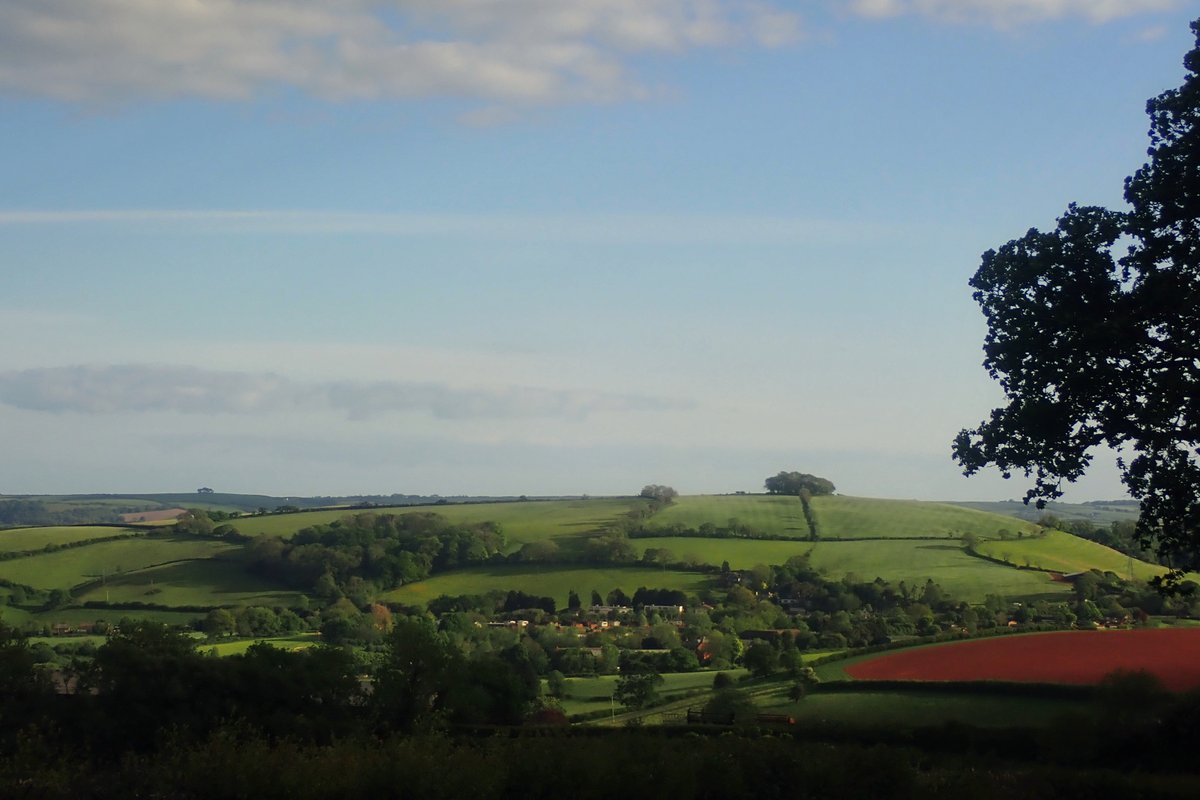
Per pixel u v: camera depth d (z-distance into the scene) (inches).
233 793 1030.4
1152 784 1151.6
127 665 1931.6
